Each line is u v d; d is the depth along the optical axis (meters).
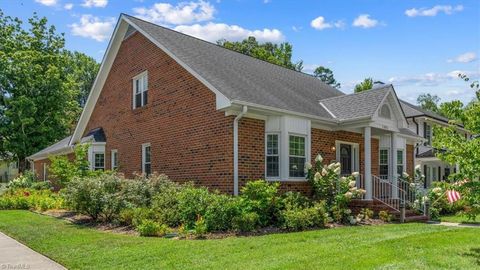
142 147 16.89
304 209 11.65
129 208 12.13
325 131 15.70
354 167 17.12
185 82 14.60
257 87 14.73
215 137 13.25
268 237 9.48
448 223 13.61
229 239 9.30
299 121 13.99
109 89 19.83
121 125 18.55
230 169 12.69
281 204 11.75
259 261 7.07
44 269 7.20
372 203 14.23
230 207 10.64
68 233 10.66
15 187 24.11
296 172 13.89
